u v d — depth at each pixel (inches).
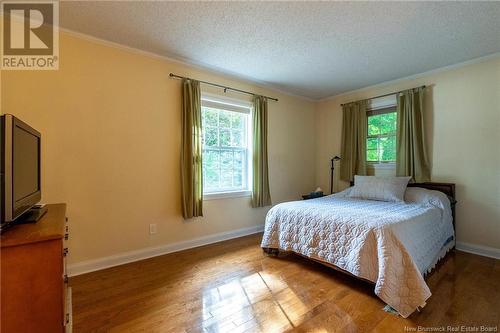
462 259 103.2
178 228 114.9
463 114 115.0
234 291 78.2
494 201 107.0
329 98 174.6
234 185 138.6
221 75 129.3
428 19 79.9
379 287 68.2
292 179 167.6
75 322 62.4
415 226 82.0
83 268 90.7
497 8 73.6
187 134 114.2
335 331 59.3
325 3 72.2
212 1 71.6
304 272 92.2
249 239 133.4
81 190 90.5
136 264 99.0
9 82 78.5
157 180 108.3
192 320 63.6
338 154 169.5
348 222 82.0
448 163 119.5
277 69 124.0
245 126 143.6
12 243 39.3
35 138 62.6
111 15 78.8
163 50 103.6
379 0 70.5
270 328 60.5
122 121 99.2
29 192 56.2
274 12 76.8
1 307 39.3
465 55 107.2
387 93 142.9
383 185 119.9
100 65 94.1
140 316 65.1
